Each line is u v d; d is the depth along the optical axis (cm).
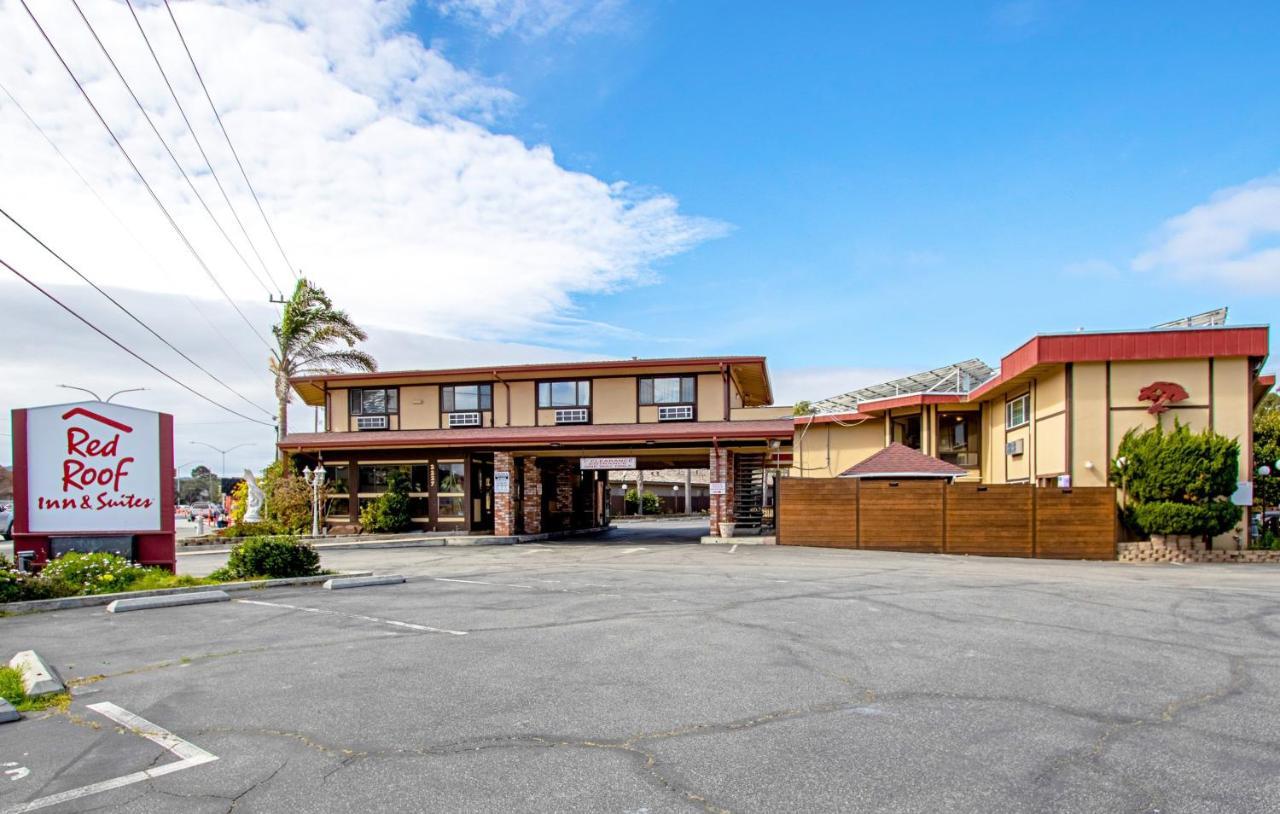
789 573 1462
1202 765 457
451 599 1121
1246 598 1116
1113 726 528
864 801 408
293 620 952
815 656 729
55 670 684
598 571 1524
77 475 1312
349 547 2378
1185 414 2066
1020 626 880
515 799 413
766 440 2491
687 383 2662
